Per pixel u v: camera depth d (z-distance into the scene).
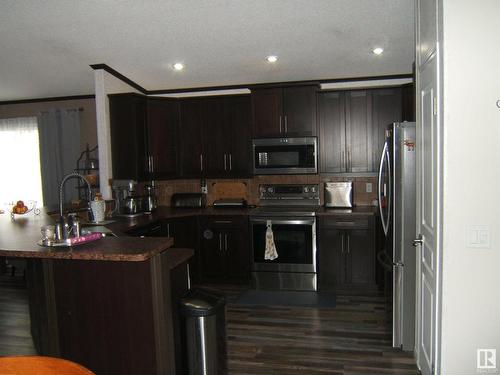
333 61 4.38
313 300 4.23
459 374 2.03
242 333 3.44
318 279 4.53
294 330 3.48
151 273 2.21
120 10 3.39
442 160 1.99
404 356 2.99
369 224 4.39
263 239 4.59
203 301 2.37
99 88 4.46
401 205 3.02
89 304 2.31
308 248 4.49
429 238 2.31
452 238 1.97
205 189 5.38
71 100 5.89
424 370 2.50
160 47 4.06
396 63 4.43
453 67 1.91
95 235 2.48
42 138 5.93
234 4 3.30
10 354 3.14
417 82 2.62
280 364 2.90
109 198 4.51
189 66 4.52
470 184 1.94
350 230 4.43
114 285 2.27
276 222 4.53
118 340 2.29
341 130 4.72
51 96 5.85
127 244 2.32
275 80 5.00
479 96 1.91
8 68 4.63
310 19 3.52
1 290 4.77
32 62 4.45
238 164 4.98
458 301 2.00
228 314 3.87
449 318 2.01
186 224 4.75
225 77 4.87
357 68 4.57
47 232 2.42
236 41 3.92
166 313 2.29
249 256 4.68
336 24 3.60
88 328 2.32
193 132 5.07
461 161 1.94
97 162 5.29
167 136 4.99
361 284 4.46
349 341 3.25
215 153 5.03
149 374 2.26
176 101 5.05
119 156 4.57
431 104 2.21
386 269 3.37
